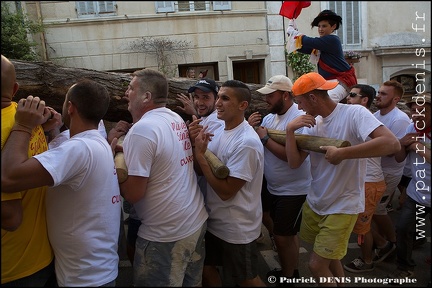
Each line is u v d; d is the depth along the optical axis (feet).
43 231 5.39
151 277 5.98
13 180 4.61
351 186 6.59
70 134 5.75
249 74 19.06
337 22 10.23
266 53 18.35
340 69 10.16
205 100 8.84
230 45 18.01
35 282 5.31
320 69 10.49
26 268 5.21
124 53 16.89
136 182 5.65
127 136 5.86
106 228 5.45
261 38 18.17
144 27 17.04
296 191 8.14
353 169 6.53
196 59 17.74
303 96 6.90
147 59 17.10
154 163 5.78
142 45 16.88
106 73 10.00
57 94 9.43
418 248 9.55
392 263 9.19
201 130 6.34
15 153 4.79
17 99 9.29
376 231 9.41
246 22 17.98
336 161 6.09
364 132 6.31
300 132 7.72
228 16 17.81
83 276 5.27
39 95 9.37
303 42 10.11
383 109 9.95
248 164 6.26
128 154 5.74
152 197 5.88
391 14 13.99
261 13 18.01
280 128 8.72
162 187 5.87
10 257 5.12
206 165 6.35
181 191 6.03
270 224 10.19
